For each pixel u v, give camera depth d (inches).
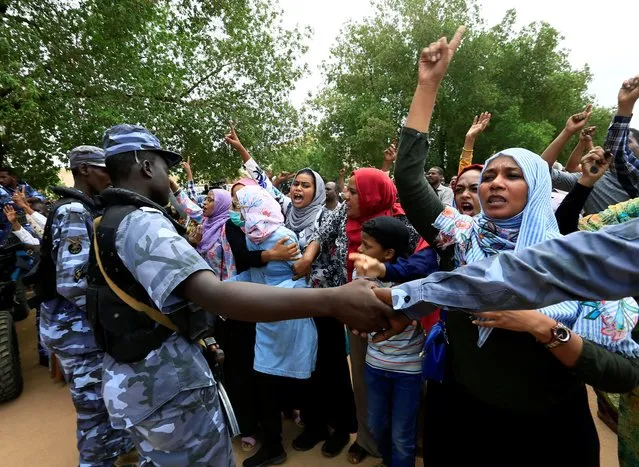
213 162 387.5
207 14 344.8
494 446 55.0
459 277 36.2
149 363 55.8
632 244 29.2
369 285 42.6
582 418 53.5
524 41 854.5
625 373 47.2
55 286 87.2
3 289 144.5
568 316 49.6
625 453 70.9
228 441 64.1
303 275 99.5
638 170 94.6
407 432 82.5
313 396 104.5
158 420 56.6
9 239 153.8
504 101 822.5
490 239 54.9
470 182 89.0
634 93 91.1
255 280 102.6
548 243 33.2
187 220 170.4
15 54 212.7
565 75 855.1
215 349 68.7
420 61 63.1
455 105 794.8
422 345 81.0
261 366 94.7
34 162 299.0
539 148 767.7
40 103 239.0
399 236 80.0
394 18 835.4
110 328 56.2
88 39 267.0
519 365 50.6
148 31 304.3
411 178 62.9
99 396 90.2
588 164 67.6
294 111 414.9
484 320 47.7
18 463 105.6
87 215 87.7
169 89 324.2
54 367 150.1
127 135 61.1
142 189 62.1
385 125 748.6
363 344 94.2
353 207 96.7
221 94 378.9
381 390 85.3
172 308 49.4
